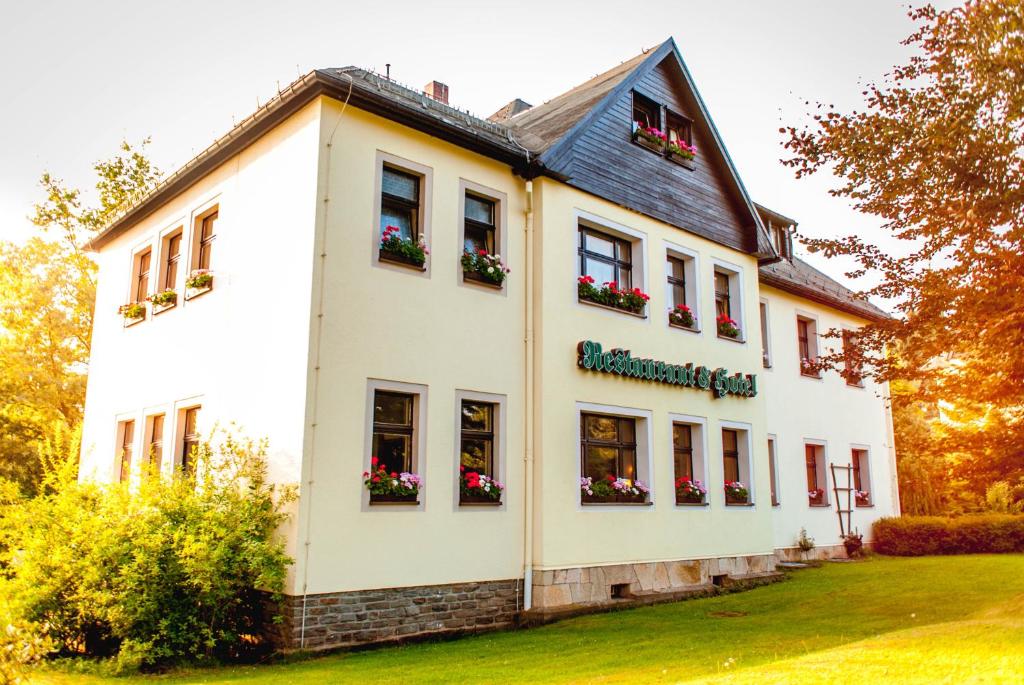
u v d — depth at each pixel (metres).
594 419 13.79
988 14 9.46
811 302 21.77
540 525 12.26
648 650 9.18
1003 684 5.59
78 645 9.90
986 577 15.09
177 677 8.60
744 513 16.09
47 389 24.88
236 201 12.48
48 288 26.16
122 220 15.89
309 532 9.80
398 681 7.89
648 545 13.87
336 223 10.72
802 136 10.71
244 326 11.70
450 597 11.09
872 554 21.89
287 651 9.38
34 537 9.85
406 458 11.14
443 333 11.68
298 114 11.27
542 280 12.96
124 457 14.96
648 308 14.84
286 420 10.34
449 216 12.08
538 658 9.03
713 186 17.12
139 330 14.94
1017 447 10.35
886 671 6.27
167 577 9.43
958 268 9.80
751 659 8.10
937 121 9.60
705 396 15.77
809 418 20.91
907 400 10.89
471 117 13.38
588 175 14.00
